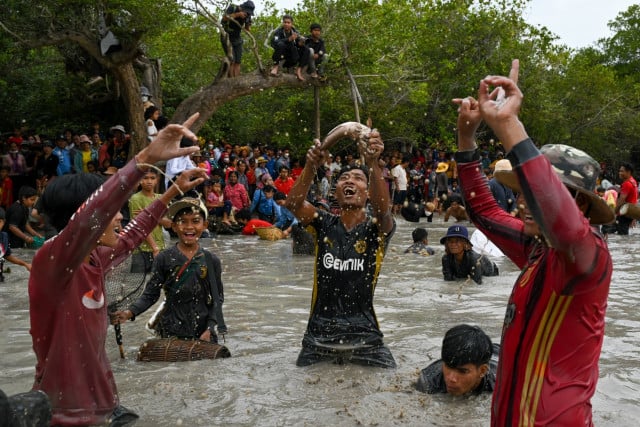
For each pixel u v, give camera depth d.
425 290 8.73
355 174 5.43
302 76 18.11
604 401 4.61
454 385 4.55
